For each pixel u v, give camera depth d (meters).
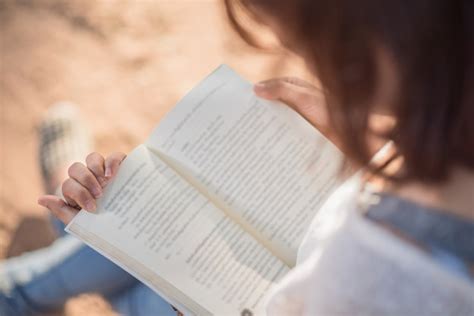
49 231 2.03
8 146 2.14
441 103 0.64
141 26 2.33
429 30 0.61
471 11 0.62
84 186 1.09
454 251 0.69
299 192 1.10
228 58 2.27
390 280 0.70
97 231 1.05
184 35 2.32
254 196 1.10
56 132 2.07
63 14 2.36
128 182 1.08
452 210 0.70
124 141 2.15
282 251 1.08
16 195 2.07
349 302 0.72
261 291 1.06
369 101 0.67
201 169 1.10
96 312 1.93
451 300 0.70
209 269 1.06
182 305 1.04
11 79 2.24
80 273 1.52
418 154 0.66
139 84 2.24
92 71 2.26
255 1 0.68
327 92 0.69
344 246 0.71
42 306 1.62
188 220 1.07
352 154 0.70
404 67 0.63
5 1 2.37
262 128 1.12
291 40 0.68
